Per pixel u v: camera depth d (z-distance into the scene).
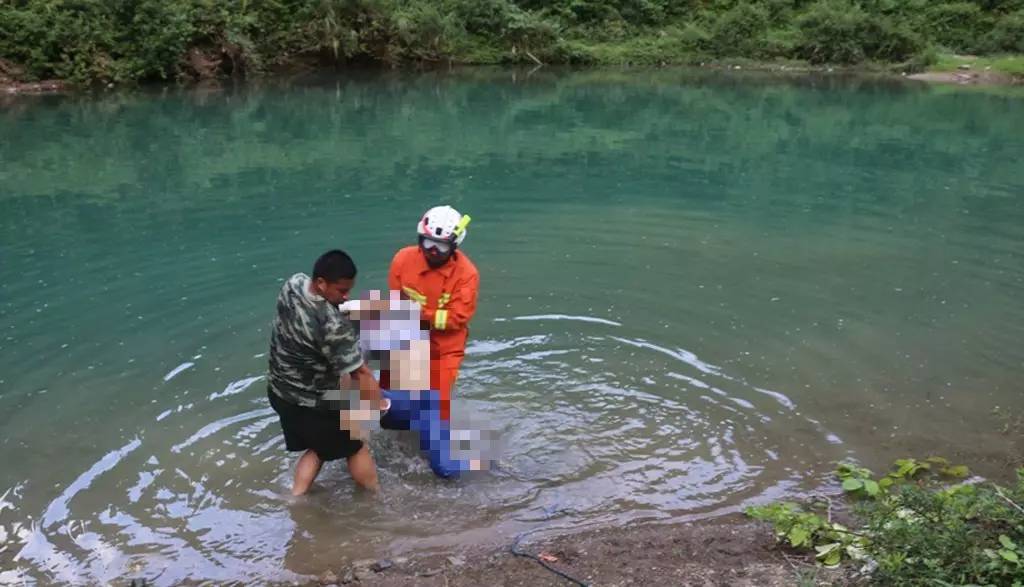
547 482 4.55
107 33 20.45
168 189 11.09
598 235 9.19
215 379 5.67
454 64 25.89
